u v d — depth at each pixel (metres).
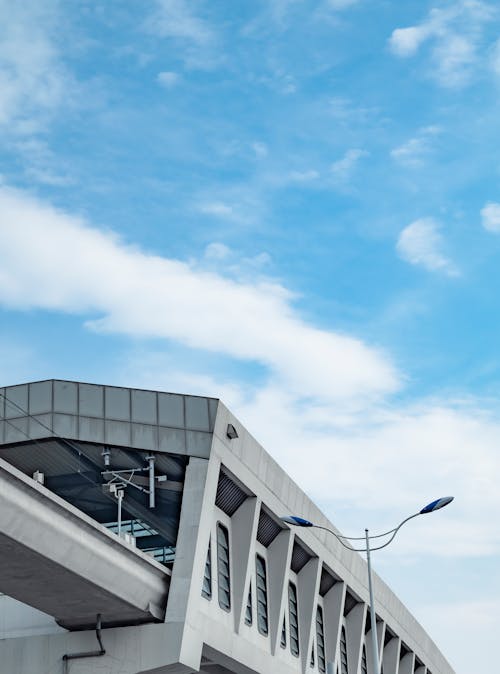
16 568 37.00
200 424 45.50
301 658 58.03
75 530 37.19
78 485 46.44
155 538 46.22
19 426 46.38
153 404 46.03
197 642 43.66
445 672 93.62
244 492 50.09
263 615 53.41
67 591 39.38
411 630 80.38
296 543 57.44
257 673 51.09
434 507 43.00
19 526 34.81
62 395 46.38
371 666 71.94
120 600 40.50
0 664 43.22
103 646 42.50
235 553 50.16
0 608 44.09
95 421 45.97
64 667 42.59
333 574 63.06
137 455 45.97
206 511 44.91
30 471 46.88
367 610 69.19
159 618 42.72
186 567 43.56
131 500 45.69
